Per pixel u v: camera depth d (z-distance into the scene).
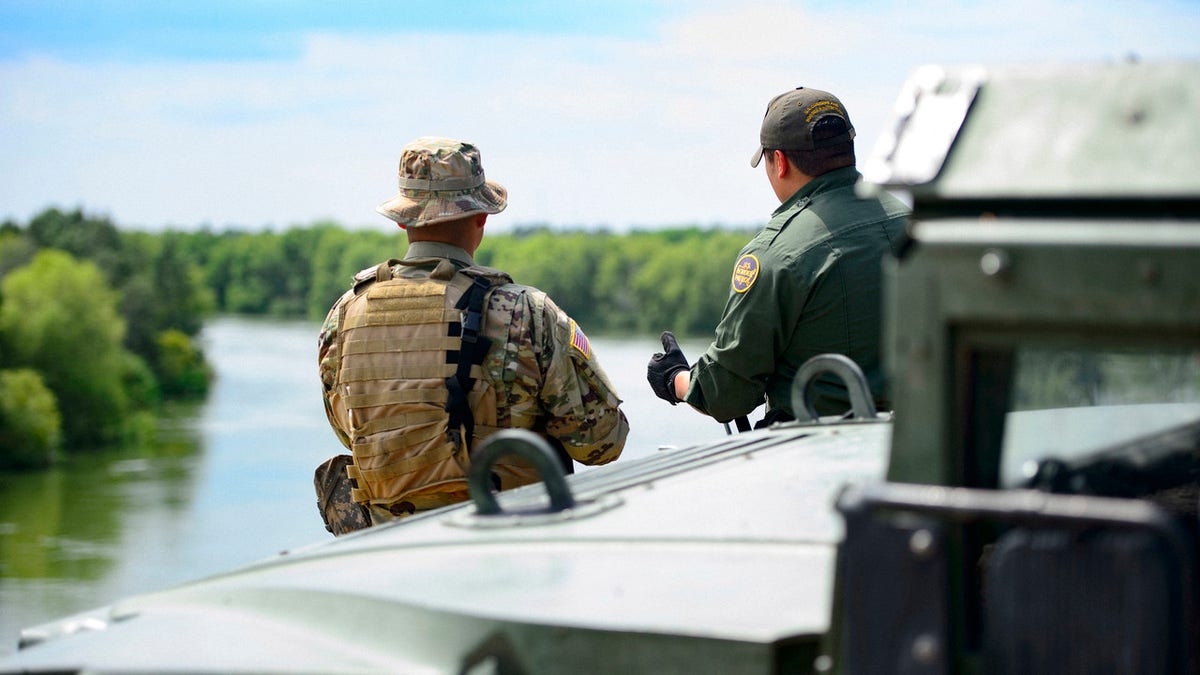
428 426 4.15
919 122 1.82
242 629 2.27
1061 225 1.62
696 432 26.33
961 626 1.64
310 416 113.25
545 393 4.34
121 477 88.88
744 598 2.03
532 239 142.38
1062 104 1.77
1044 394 1.75
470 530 2.55
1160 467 1.96
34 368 103.62
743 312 4.83
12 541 69.62
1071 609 1.51
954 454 1.70
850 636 1.63
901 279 1.69
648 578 2.14
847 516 1.64
